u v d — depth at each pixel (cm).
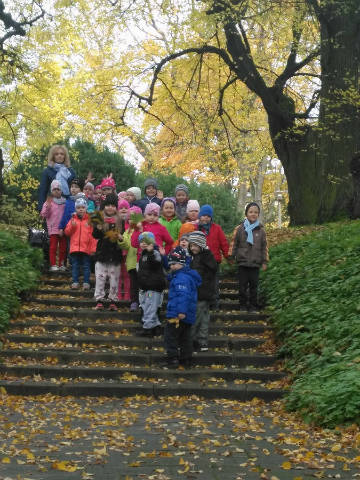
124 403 758
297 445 555
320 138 1911
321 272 1071
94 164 2423
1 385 794
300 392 707
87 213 1048
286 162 1988
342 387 650
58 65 2250
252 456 516
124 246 1066
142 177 2650
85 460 501
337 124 1866
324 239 1306
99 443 549
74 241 1188
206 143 2369
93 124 2169
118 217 1096
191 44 2030
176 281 878
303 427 630
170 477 453
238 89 2377
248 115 2419
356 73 1872
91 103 2159
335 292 962
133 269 1072
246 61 1983
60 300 1120
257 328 1023
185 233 995
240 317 1074
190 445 541
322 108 1914
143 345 956
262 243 1107
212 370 865
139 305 1080
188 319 877
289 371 855
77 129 2234
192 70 2220
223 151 2506
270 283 1182
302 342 865
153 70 2128
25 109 2209
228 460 504
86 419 663
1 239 1298
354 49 1875
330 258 1134
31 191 2353
